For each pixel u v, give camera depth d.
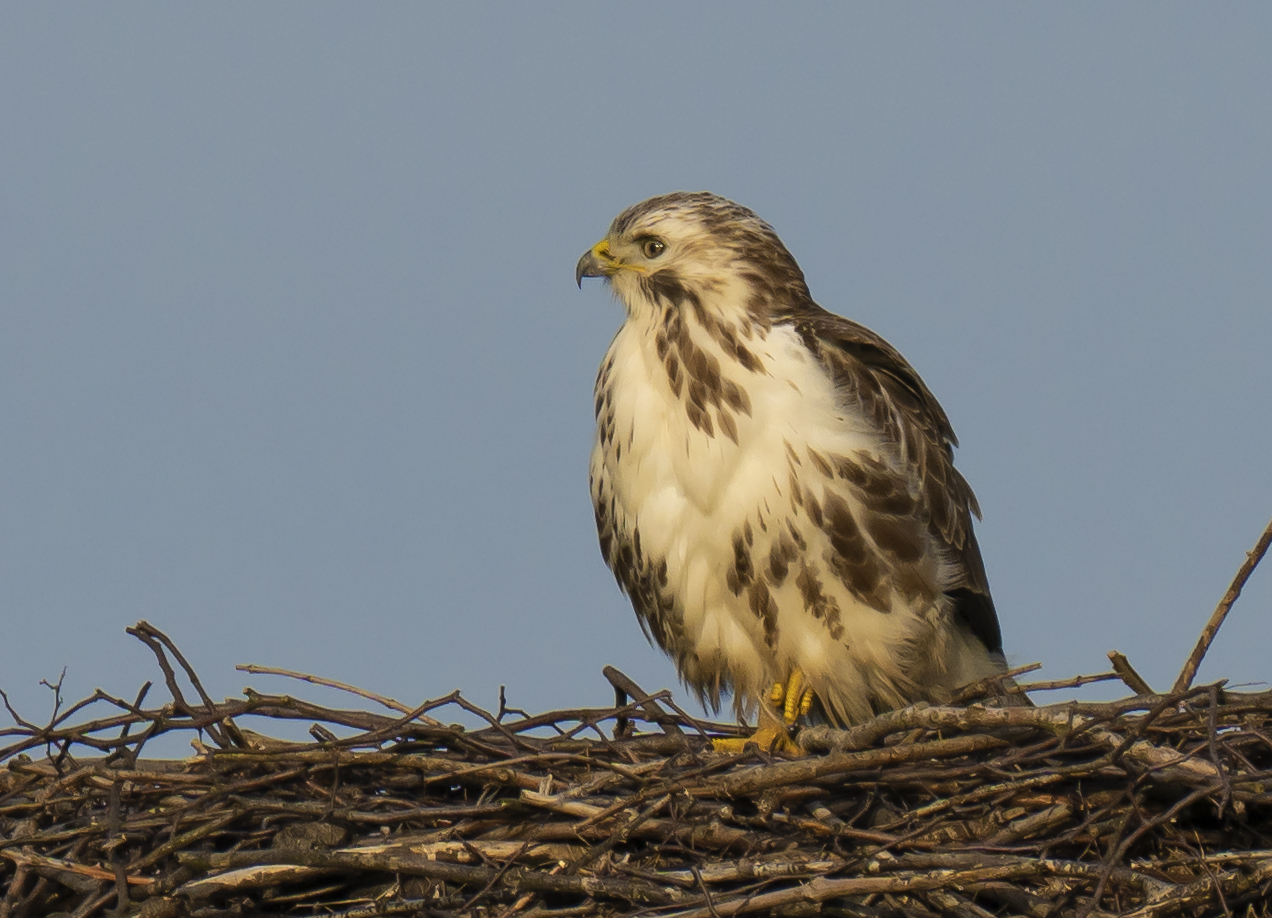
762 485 14.01
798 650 14.32
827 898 10.84
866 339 14.63
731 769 11.95
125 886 11.32
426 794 12.54
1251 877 10.69
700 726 13.31
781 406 14.07
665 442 14.34
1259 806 11.42
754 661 14.52
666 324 14.54
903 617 14.27
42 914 11.76
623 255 14.76
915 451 14.45
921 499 14.41
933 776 11.72
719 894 11.05
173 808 12.18
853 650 14.28
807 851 11.53
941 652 14.52
